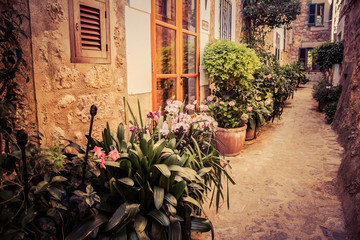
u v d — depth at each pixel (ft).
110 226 5.34
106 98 8.45
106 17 8.16
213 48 15.01
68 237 5.09
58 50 6.84
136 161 6.34
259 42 25.58
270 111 18.99
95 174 5.43
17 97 6.00
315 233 7.93
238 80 15.23
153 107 11.05
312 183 11.23
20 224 4.61
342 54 28.99
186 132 8.79
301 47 61.77
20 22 5.47
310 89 45.47
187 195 6.86
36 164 5.24
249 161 13.82
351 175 9.63
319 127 20.77
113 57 8.63
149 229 6.10
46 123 6.68
